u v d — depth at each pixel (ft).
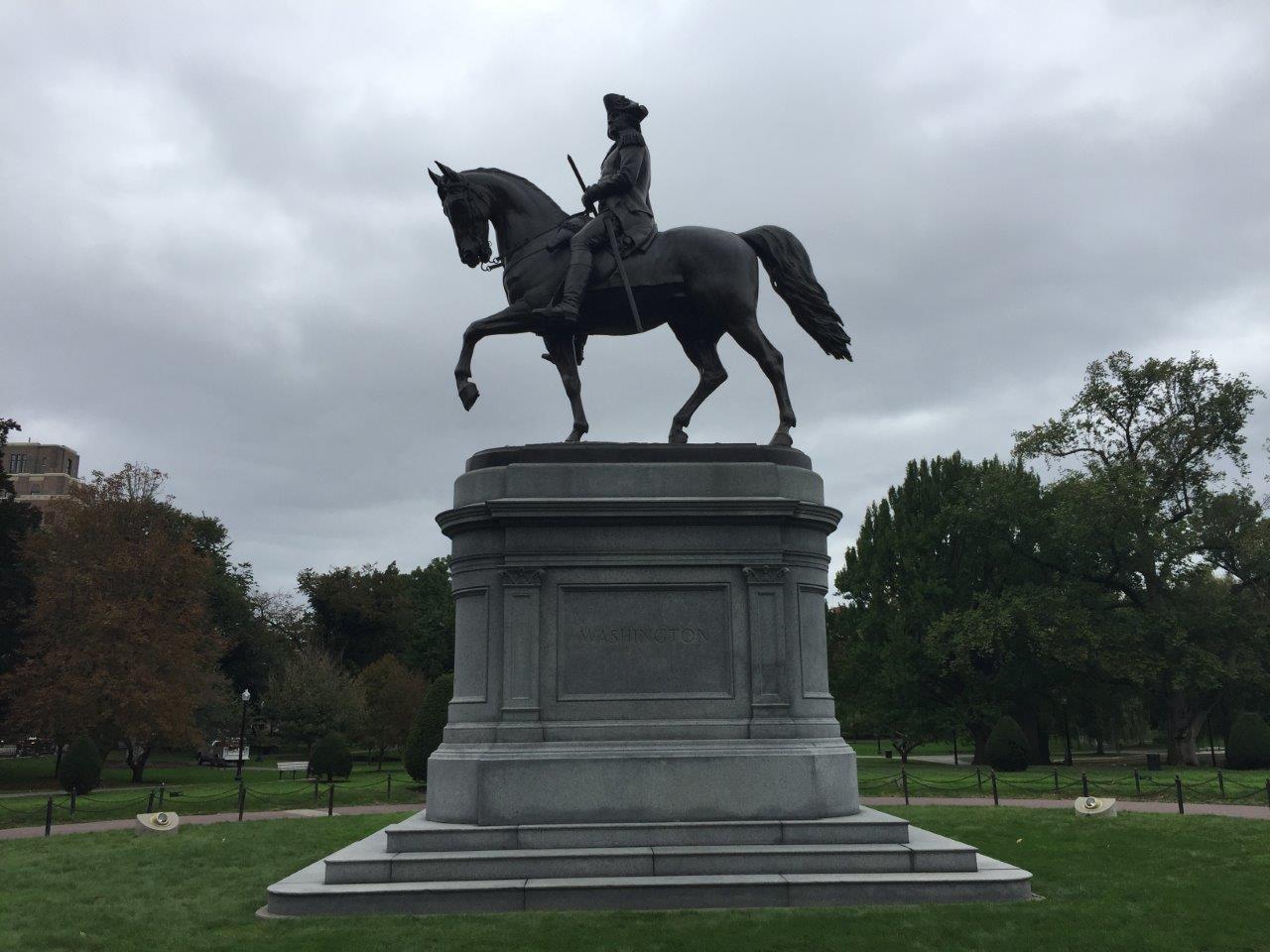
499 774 33.17
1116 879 35.86
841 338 40.70
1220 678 131.13
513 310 39.14
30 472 350.64
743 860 31.12
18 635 138.41
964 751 237.25
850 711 190.08
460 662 36.40
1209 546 137.69
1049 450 145.89
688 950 24.49
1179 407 139.64
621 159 40.34
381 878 30.58
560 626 35.29
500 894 29.32
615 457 37.50
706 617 35.68
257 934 26.76
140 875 40.98
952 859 31.50
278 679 195.62
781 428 39.14
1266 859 41.16
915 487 163.53
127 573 134.21
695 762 33.45
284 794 93.20
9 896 35.70
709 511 35.68
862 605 172.65
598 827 32.19
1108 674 137.39
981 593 144.05
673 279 39.04
